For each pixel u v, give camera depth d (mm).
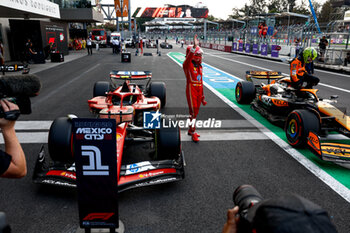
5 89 1219
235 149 4727
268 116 6172
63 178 3064
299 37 24875
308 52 5258
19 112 1249
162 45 42219
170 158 3635
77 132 2234
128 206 3078
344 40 19312
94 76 13172
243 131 5645
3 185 3473
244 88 7590
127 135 4176
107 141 2248
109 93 4973
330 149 4109
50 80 12000
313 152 4098
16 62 19562
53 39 23203
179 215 2920
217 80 12477
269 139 5215
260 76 7777
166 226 2742
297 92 5668
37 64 18562
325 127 4867
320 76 13805
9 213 2922
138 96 5016
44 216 2883
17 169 1270
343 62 17234
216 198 3250
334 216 2914
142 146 4594
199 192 3377
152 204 3121
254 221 773
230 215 1015
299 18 43812
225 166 4082
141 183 3033
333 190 3436
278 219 678
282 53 26688
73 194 3305
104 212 2438
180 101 8250
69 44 35125
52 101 8094
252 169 3994
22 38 20359
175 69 16359
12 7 14141
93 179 2344
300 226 656
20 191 3348
